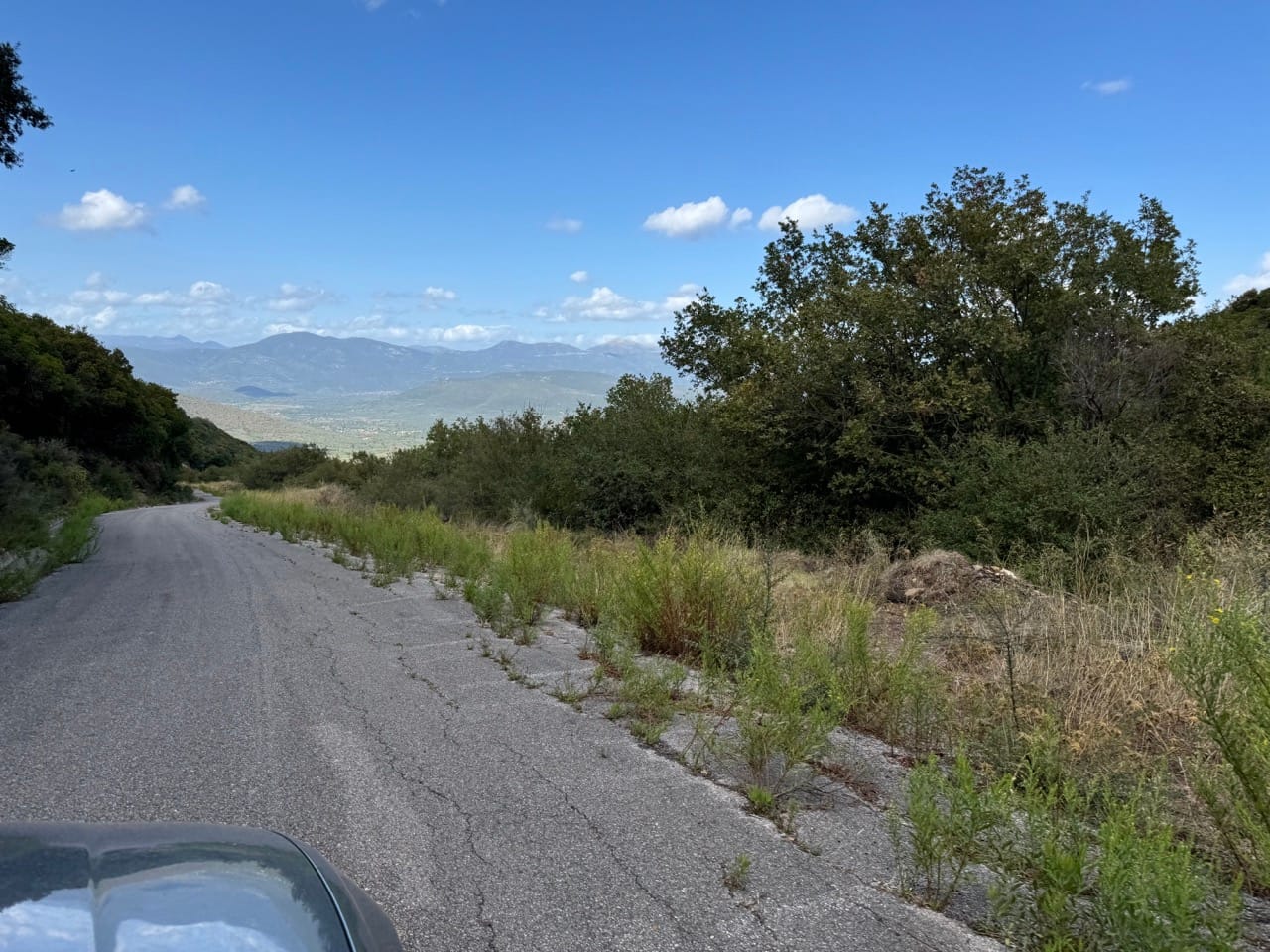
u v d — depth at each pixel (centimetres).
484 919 290
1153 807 306
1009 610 724
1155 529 1088
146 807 390
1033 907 285
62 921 145
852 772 431
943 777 363
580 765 446
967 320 1450
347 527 1856
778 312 1931
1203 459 1220
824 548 1466
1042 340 1497
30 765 451
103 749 478
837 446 1463
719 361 1917
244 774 436
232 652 750
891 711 489
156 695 601
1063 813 344
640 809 387
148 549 1952
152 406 7788
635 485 1794
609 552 1071
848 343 1481
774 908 297
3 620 970
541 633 813
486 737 494
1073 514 1085
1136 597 733
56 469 4112
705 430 1834
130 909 154
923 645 539
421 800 398
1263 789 299
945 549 1242
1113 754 405
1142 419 1331
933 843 314
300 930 161
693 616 694
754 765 419
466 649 745
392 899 304
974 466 1282
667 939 277
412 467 3102
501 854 341
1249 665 310
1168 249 1484
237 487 9544
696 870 327
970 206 1552
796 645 566
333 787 415
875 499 1591
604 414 2078
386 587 1166
